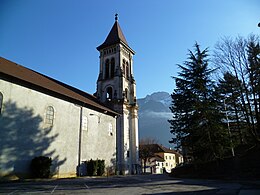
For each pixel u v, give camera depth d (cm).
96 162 2681
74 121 2628
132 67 4944
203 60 2483
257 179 1667
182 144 2342
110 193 987
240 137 2538
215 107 2252
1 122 1841
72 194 954
